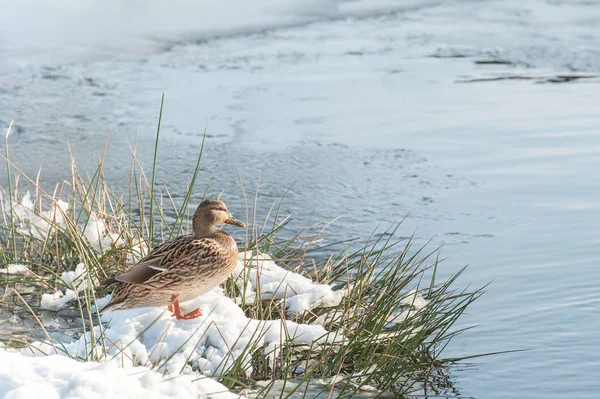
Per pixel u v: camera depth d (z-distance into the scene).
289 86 21.17
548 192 14.20
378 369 7.98
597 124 17.88
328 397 7.17
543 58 23.47
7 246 11.01
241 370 7.55
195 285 8.19
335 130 17.98
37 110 19.38
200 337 7.66
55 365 6.30
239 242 12.02
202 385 6.58
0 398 5.79
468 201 13.95
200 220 8.43
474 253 11.62
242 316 8.21
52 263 10.45
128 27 25.47
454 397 7.78
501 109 19.14
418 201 14.05
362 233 12.59
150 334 7.91
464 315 9.62
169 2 27.20
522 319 9.48
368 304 8.79
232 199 14.33
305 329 8.04
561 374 8.26
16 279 9.49
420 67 22.77
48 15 25.42
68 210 12.81
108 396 5.96
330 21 27.44
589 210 13.23
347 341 8.12
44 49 23.55
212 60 23.55
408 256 11.55
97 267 9.64
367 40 25.48
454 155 16.33
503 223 12.86
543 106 19.28
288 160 16.33
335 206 13.91
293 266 10.39
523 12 27.69
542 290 10.27
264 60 23.56
